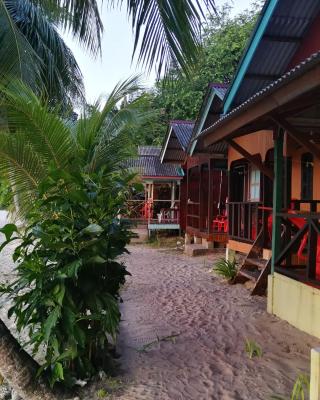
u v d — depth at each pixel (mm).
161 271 9383
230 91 7836
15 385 3400
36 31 10633
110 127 4574
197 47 3631
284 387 3533
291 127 4812
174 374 3830
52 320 3303
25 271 3488
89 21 4449
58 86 11398
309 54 6965
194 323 5375
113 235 3738
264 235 7496
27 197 4219
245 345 4539
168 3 3494
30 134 3951
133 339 4793
